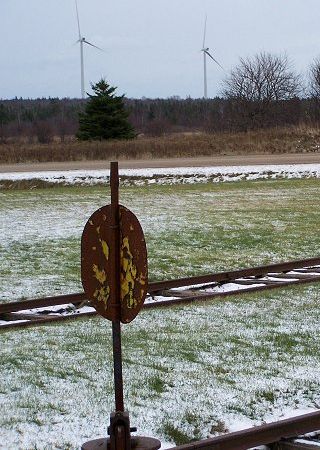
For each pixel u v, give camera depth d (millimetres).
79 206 30938
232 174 41188
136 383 8562
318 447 6727
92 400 7965
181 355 9891
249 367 9328
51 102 104062
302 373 9070
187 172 41250
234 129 72188
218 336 11055
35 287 16125
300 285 15734
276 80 73250
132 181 40000
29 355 9969
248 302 13906
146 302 13953
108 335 11250
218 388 8453
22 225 25578
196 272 17781
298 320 12273
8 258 19641
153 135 70312
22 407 7742
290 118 72438
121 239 5656
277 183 38969
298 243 21828
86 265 5824
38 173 41281
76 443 6789
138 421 7328
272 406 7898
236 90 73625
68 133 85438
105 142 55219
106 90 64062
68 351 10180
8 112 98250
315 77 73250
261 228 24531
